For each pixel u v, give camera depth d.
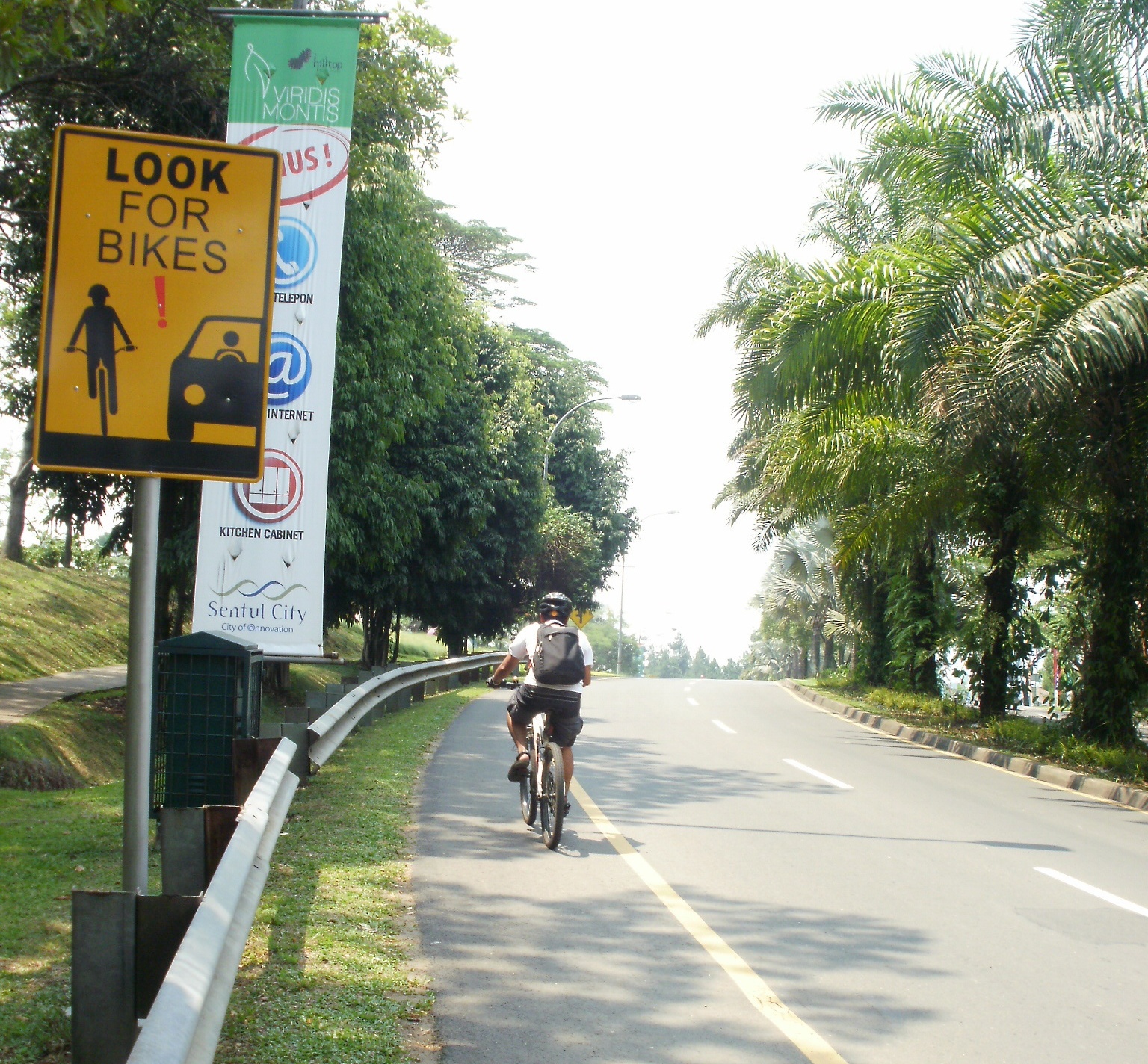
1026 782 13.79
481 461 26.53
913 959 6.11
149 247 4.64
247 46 12.68
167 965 3.81
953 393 13.83
